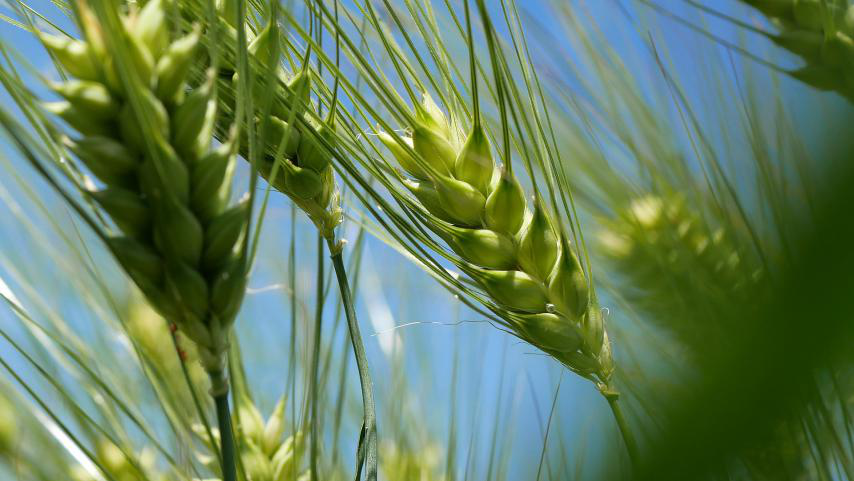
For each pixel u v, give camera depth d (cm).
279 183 32
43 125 27
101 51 27
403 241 32
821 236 12
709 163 34
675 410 14
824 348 13
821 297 13
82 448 31
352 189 31
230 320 27
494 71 31
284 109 31
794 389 13
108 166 27
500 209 32
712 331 15
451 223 32
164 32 27
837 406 29
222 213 27
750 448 14
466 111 32
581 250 33
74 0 26
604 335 32
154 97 27
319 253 32
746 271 27
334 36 32
